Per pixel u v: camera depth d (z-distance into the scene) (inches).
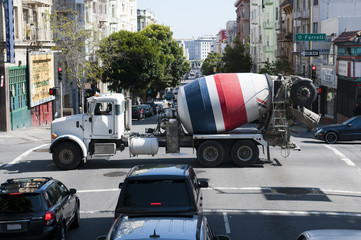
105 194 706.2
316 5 2058.3
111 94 901.2
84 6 2487.7
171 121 882.1
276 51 2874.0
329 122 1820.9
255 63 3668.8
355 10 2000.5
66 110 1878.7
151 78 2669.8
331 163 918.4
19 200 421.4
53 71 1982.0
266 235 505.4
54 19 1884.8
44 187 445.4
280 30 2778.1
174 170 397.1
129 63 2486.5
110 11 3174.2
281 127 887.1
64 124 872.9
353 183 761.0
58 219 437.4
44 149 1135.0
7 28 1418.6
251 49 3873.0
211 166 880.9
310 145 1159.0
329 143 1193.4
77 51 1811.0
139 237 274.1
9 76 1534.2
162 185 378.9
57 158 876.0
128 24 3816.4
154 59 2568.9
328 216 580.4
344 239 312.3
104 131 867.4
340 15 2007.9
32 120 1755.7
